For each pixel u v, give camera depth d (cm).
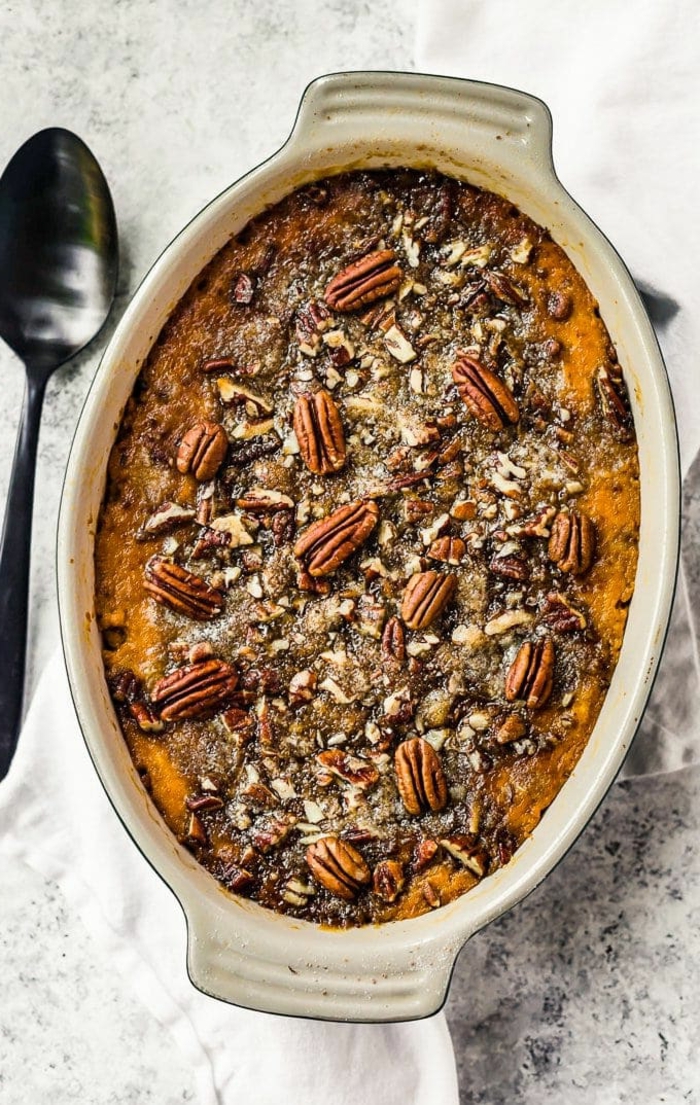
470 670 69
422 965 67
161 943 76
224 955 67
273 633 69
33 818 77
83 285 77
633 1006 76
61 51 78
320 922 69
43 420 77
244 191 69
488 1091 76
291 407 70
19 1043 77
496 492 69
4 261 76
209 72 77
